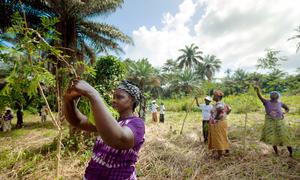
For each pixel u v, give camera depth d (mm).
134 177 1427
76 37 13359
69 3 11398
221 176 4168
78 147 5469
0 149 5965
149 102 14383
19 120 11242
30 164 4574
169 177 4223
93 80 6152
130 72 33531
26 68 1677
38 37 1922
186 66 52062
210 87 7609
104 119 988
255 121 10273
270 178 4008
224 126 5141
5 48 1541
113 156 1328
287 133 5086
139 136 1306
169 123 11148
